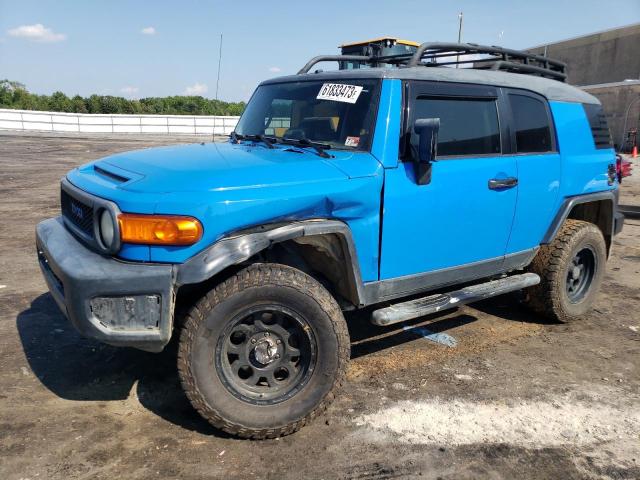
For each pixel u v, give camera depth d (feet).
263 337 9.86
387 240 11.16
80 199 10.19
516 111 13.74
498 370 12.91
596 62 101.45
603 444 10.05
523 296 15.92
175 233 8.90
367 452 9.65
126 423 10.28
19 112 119.34
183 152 11.80
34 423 10.14
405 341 14.48
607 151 16.61
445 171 11.81
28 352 12.98
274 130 13.12
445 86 12.11
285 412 9.86
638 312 17.06
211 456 9.40
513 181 13.23
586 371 12.95
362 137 11.12
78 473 8.82
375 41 34.58
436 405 11.25
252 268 9.58
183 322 9.41
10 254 21.47
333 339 9.96
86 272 8.87
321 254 10.70
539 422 10.71
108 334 8.88
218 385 9.52
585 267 16.19
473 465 9.37
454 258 12.52
